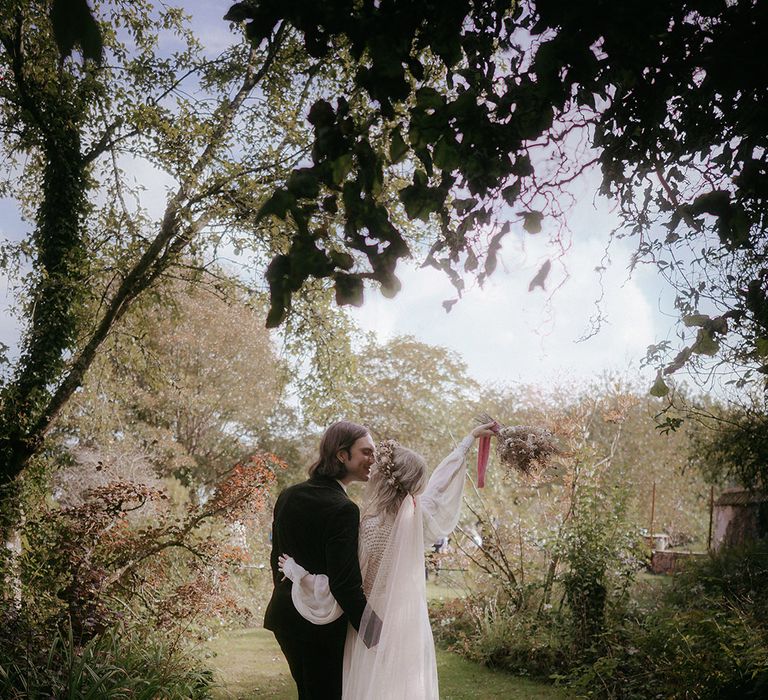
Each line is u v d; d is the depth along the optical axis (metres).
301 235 1.22
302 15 1.35
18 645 3.88
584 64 1.43
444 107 1.42
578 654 5.61
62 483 10.26
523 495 7.67
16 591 5.70
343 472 2.90
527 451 3.06
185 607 5.61
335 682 2.69
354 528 2.67
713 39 1.52
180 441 17.39
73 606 4.83
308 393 7.52
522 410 11.76
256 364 17.36
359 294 1.28
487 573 7.38
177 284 13.22
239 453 19.20
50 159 7.14
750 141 1.53
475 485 7.77
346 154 1.30
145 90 6.87
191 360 16.72
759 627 4.49
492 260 1.60
